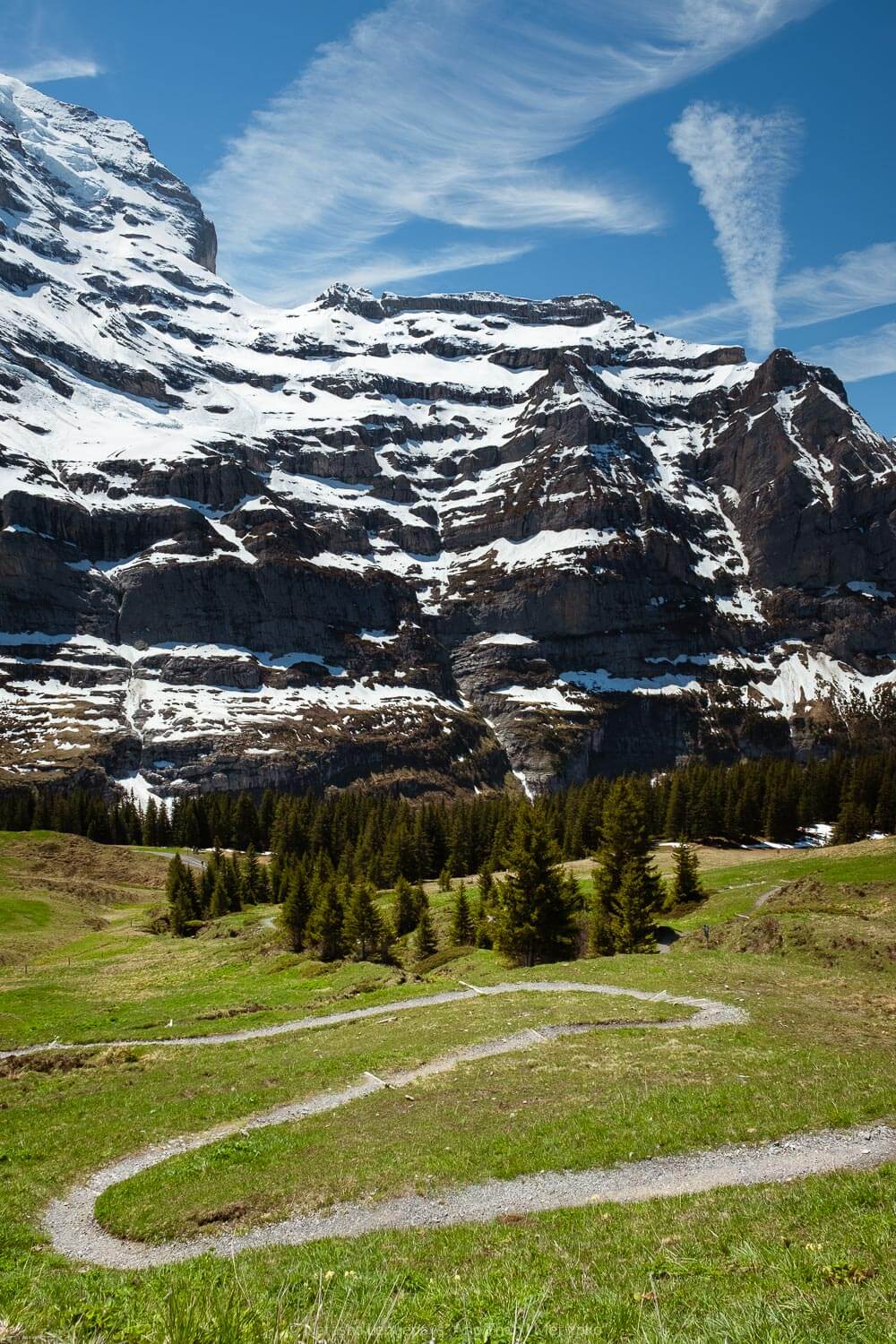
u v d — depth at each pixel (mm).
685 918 75875
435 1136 22297
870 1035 29469
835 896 64938
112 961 83750
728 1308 8961
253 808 173375
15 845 142875
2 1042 46500
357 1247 15516
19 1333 8469
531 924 60219
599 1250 13188
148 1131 27469
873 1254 10758
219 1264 15320
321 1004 50812
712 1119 20812
